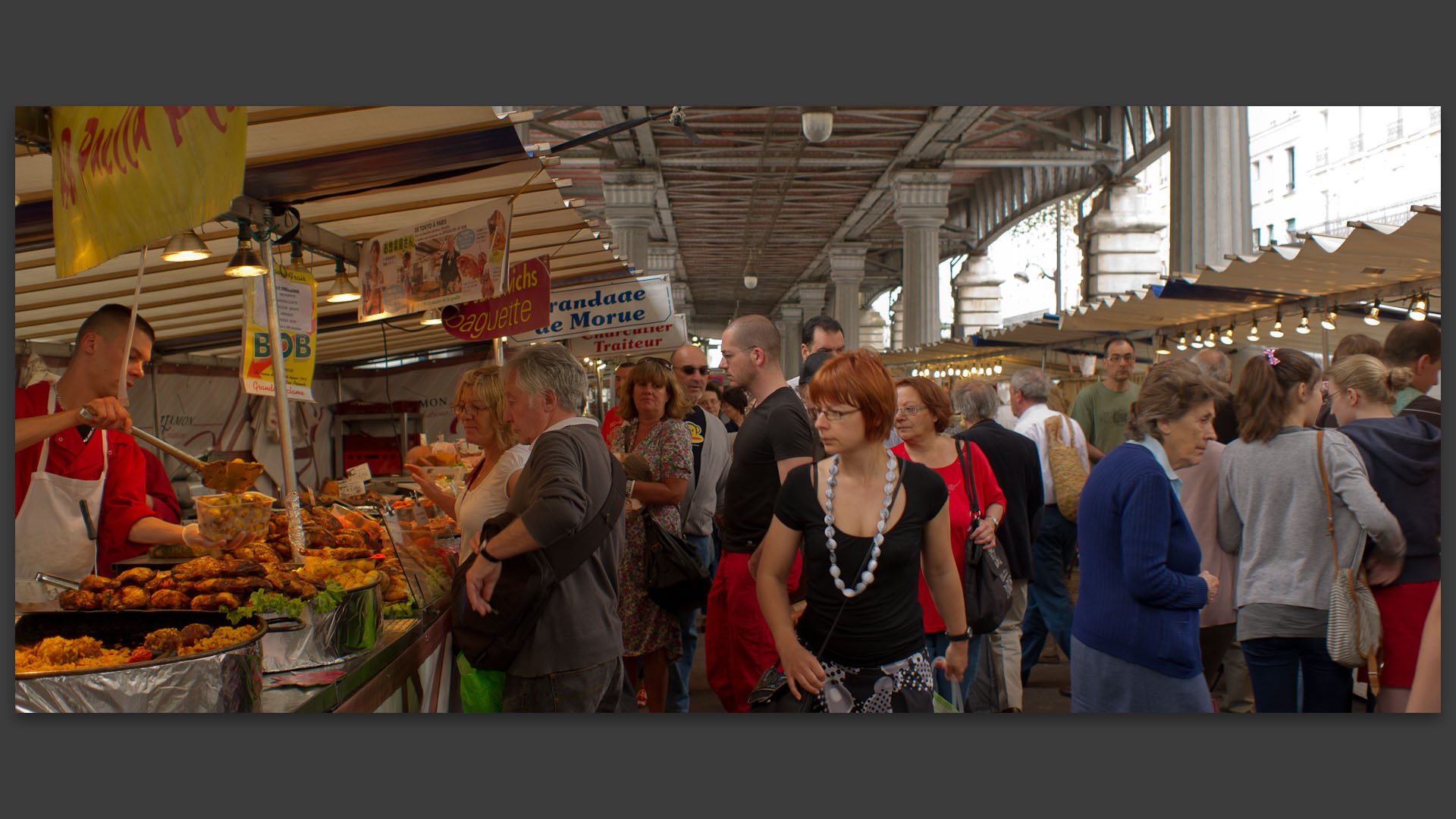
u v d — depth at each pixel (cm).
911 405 379
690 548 402
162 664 171
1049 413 523
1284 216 1820
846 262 3069
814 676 241
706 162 1925
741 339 353
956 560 373
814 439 339
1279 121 1814
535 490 252
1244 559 329
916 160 1939
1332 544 309
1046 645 616
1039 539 504
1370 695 386
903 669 241
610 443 491
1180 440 274
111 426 235
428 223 408
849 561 238
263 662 210
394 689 244
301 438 881
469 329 530
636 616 395
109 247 218
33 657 182
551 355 269
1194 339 961
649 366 416
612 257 612
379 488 704
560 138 1762
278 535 274
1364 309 765
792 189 2316
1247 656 329
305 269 377
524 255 563
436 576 294
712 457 464
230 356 788
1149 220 1803
